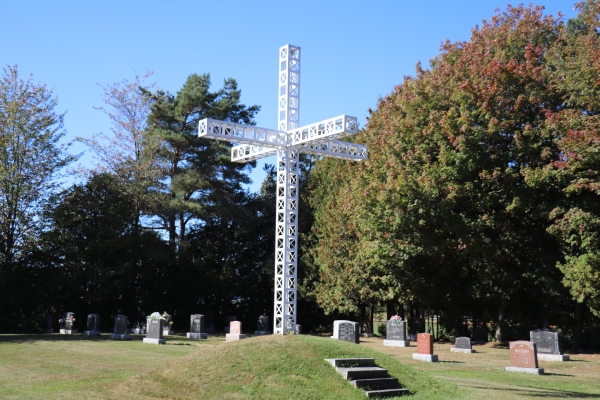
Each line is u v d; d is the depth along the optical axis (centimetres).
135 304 4212
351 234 3566
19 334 3134
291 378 1263
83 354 2044
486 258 2895
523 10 3216
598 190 2358
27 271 3628
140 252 4025
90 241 3816
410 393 1326
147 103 4222
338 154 1961
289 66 1844
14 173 3506
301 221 4350
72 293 3741
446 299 3294
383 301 3738
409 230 2862
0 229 3459
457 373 1888
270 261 4394
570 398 1434
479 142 2758
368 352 1504
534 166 2772
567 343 3212
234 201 4547
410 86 3189
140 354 2081
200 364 1355
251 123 4622
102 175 3950
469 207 2942
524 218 2950
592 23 2791
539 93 2747
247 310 4691
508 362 2291
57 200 3731
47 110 3653
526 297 3244
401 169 2855
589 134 2345
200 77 4412
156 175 4041
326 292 3706
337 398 1203
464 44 3158
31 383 1363
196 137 4256
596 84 2445
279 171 1867
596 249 2497
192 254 4381
